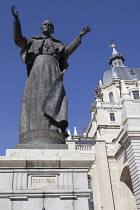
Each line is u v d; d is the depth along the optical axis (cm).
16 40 652
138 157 2564
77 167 479
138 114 2798
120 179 3192
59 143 556
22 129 588
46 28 728
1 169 459
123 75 7312
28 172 463
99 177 3234
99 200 3125
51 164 471
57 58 698
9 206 426
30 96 625
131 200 3078
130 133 2678
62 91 625
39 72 646
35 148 517
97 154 3362
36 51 673
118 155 3238
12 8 621
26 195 438
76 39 678
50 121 584
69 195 446
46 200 438
